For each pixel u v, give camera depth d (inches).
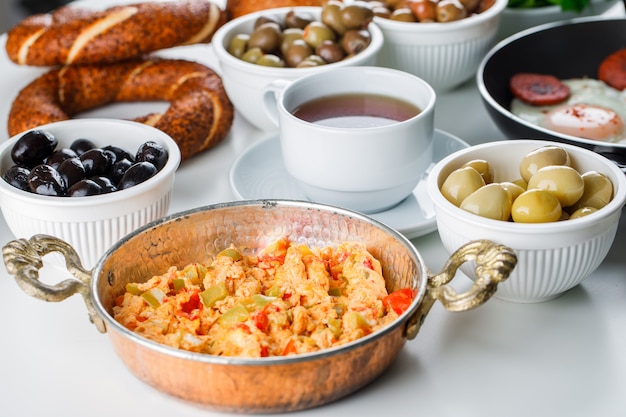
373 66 53.6
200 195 50.8
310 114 48.3
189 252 41.6
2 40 72.7
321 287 38.5
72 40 58.6
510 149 43.6
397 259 39.2
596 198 40.1
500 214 38.9
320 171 45.3
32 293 35.2
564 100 57.2
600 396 35.6
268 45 55.6
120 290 39.0
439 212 40.1
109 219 42.2
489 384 36.4
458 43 58.0
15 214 42.8
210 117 54.5
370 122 47.5
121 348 34.1
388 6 60.3
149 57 62.5
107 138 48.8
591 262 39.3
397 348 34.8
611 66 59.1
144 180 43.1
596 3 65.4
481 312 40.8
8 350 38.9
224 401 33.1
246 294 38.0
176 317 36.8
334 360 32.3
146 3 61.7
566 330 39.6
